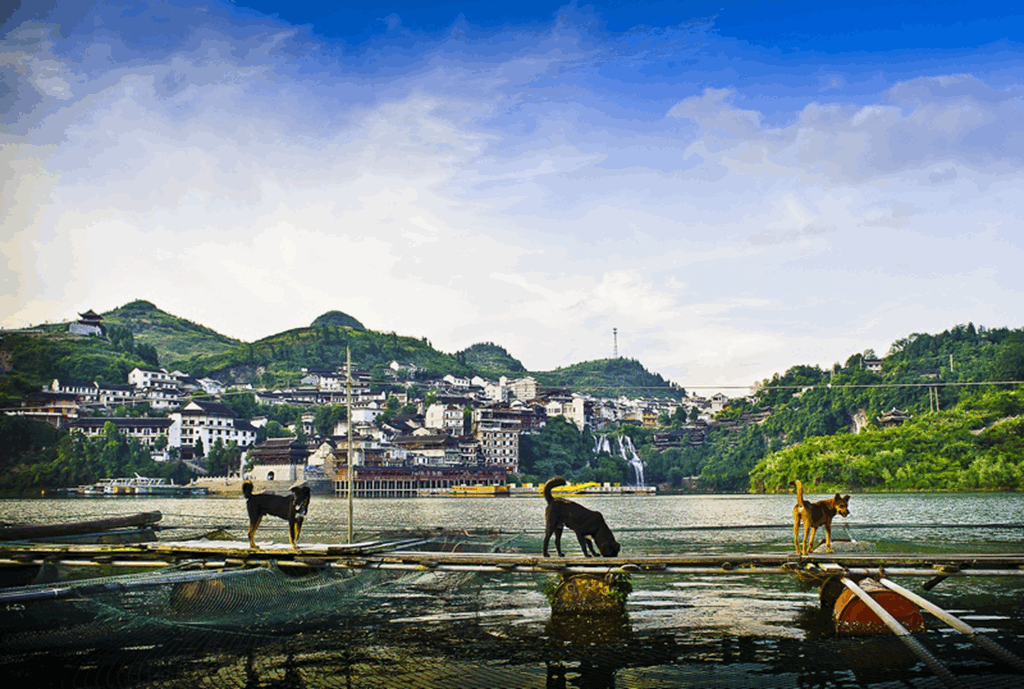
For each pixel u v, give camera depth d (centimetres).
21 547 2362
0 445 17275
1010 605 2228
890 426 18500
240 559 2227
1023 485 14175
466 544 3288
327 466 18212
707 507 11294
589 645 1814
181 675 1587
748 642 1822
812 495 15375
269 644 1859
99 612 2027
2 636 1881
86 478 17738
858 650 1727
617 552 2095
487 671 1612
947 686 1437
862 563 1966
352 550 2195
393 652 1773
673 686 1488
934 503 10894
